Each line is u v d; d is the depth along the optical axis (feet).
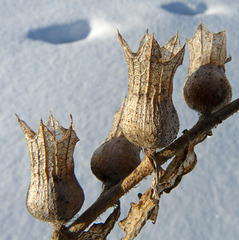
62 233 0.27
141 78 0.25
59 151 0.26
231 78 1.22
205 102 0.29
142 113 0.25
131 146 0.31
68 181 0.27
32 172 0.27
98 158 0.31
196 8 1.52
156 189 0.26
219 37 0.31
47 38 1.46
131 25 1.41
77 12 1.51
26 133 0.27
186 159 0.29
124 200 0.96
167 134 0.25
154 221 0.28
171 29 1.38
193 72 0.31
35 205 0.27
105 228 0.28
